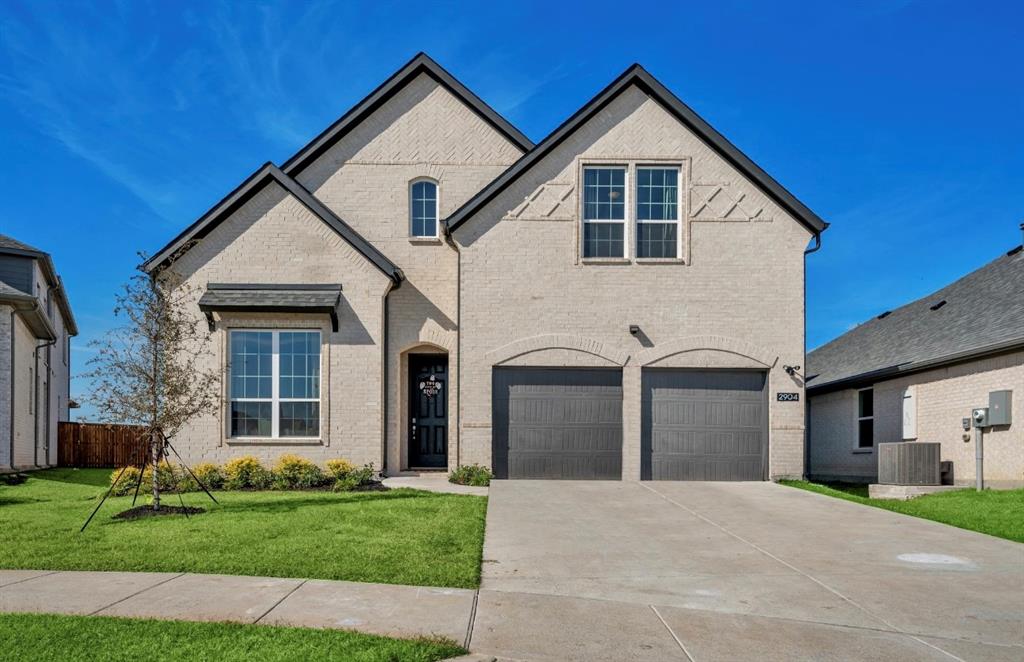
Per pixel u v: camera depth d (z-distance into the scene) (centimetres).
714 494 1427
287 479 1506
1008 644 627
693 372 1644
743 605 727
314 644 577
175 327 1195
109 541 946
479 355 1625
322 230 1636
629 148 1655
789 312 1638
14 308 1919
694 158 1656
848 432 2092
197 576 789
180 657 549
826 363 2408
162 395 1177
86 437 2625
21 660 540
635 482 1586
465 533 1002
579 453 1628
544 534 1048
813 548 971
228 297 1578
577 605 717
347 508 1186
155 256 1591
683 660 581
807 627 664
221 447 1591
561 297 1636
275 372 1620
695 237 1645
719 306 1638
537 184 1652
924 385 1744
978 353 1502
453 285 1741
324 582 766
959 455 1609
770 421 1623
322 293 1603
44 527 1041
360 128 1783
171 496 1358
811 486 1532
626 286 1639
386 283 1631
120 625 617
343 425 1603
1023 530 1060
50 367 2556
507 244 1642
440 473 1700
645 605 722
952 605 730
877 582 810
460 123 1786
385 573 799
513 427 1627
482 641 611
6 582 764
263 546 915
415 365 1781
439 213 1772
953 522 1148
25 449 2119
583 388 1639
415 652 564
